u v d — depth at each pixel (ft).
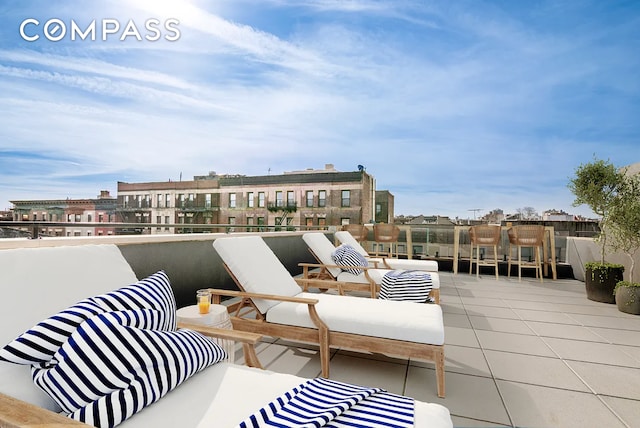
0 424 2.65
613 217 12.82
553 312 12.08
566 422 5.43
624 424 5.38
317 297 8.31
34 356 3.33
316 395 3.84
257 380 4.22
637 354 8.18
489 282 18.45
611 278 13.38
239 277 7.87
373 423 3.33
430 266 14.64
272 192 69.10
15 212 89.20
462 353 8.23
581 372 7.19
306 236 13.32
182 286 9.86
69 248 4.72
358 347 6.63
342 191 63.57
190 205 76.74
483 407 5.84
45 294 4.05
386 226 22.67
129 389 3.45
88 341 3.40
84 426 2.61
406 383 6.69
